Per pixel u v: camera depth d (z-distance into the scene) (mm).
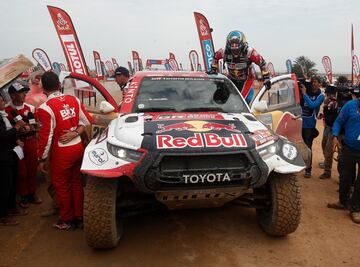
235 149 3189
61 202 3977
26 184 4793
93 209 3248
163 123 3621
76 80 4828
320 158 8062
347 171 4535
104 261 3332
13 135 4059
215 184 3154
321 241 3744
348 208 4621
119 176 3145
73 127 3877
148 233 3898
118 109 4852
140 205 3732
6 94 5203
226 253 3457
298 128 5398
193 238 3773
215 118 3850
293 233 3924
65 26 9781
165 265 3246
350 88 5738
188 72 5062
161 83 4590
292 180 3508
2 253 3523
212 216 4348
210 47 11266
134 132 3424
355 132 4363
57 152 3818
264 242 3686
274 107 5133
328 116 6020
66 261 3346
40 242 3758
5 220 4246
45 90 3803
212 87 4617
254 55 5754
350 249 3586
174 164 3156
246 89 6117
